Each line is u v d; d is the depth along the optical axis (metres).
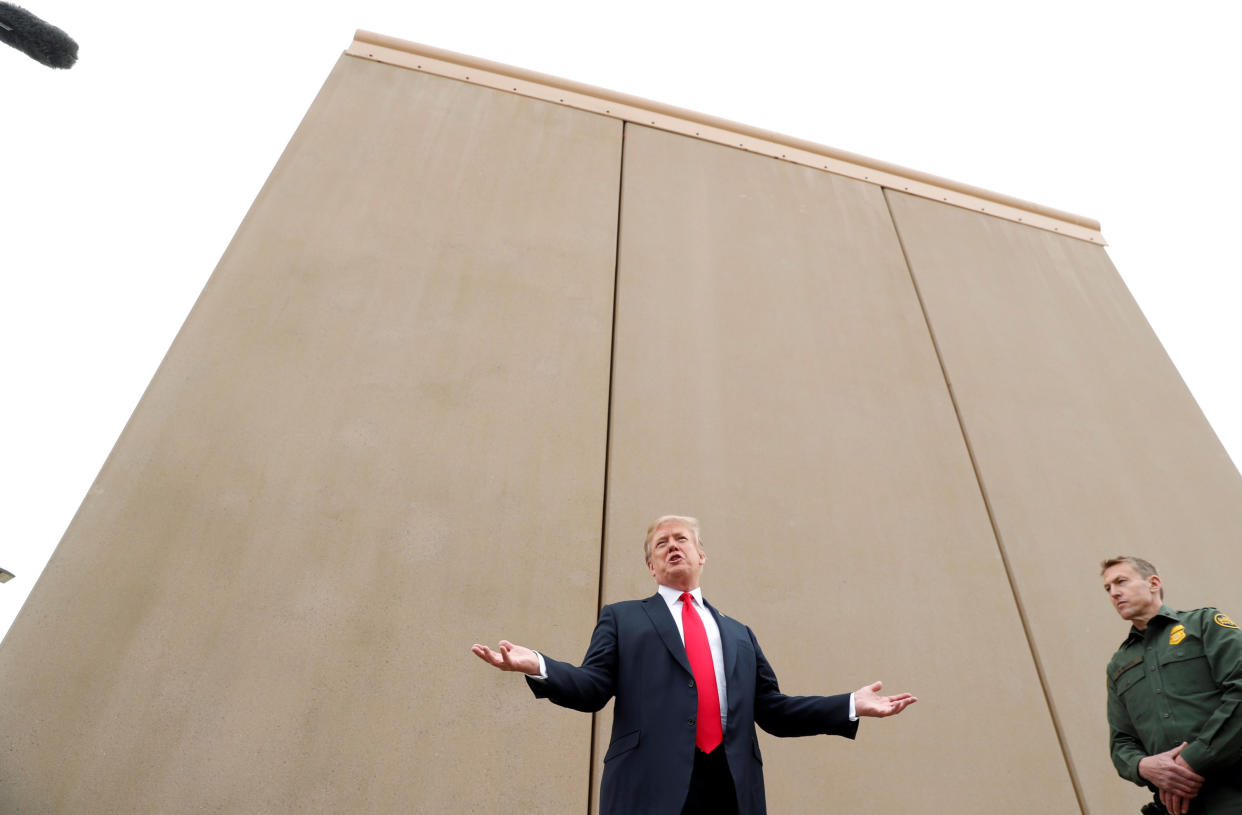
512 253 4.21
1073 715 3.48
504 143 4.71
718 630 2.19
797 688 3.29
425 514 3.31
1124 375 4.94
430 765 2.79
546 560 3.32
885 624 3.54
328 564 3.11
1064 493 4.23
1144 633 2.56
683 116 5.34
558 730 2.96
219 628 2.89
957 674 3.49
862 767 3.18
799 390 4.19
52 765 2.54
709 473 3.76
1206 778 2.21
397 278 3.94
